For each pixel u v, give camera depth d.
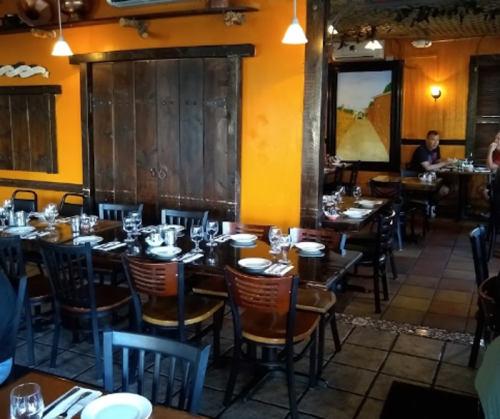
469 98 8.49
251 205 4.49
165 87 4.71
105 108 5.04
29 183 5.59
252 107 4.36
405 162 9.05
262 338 2.59
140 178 4.96
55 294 3.09
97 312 3.03
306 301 2.91
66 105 5.26
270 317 2.83
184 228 3.96
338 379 3.04
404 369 3.16
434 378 3.05
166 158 4.80
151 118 4.82
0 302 2.16
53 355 3.16
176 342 1.66
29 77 5.43
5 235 3.63
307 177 4.20
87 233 3.72
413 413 2.56
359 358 3.31
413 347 3.48
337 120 9.39
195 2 4.46
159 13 4.53
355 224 4.23
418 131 8.91
